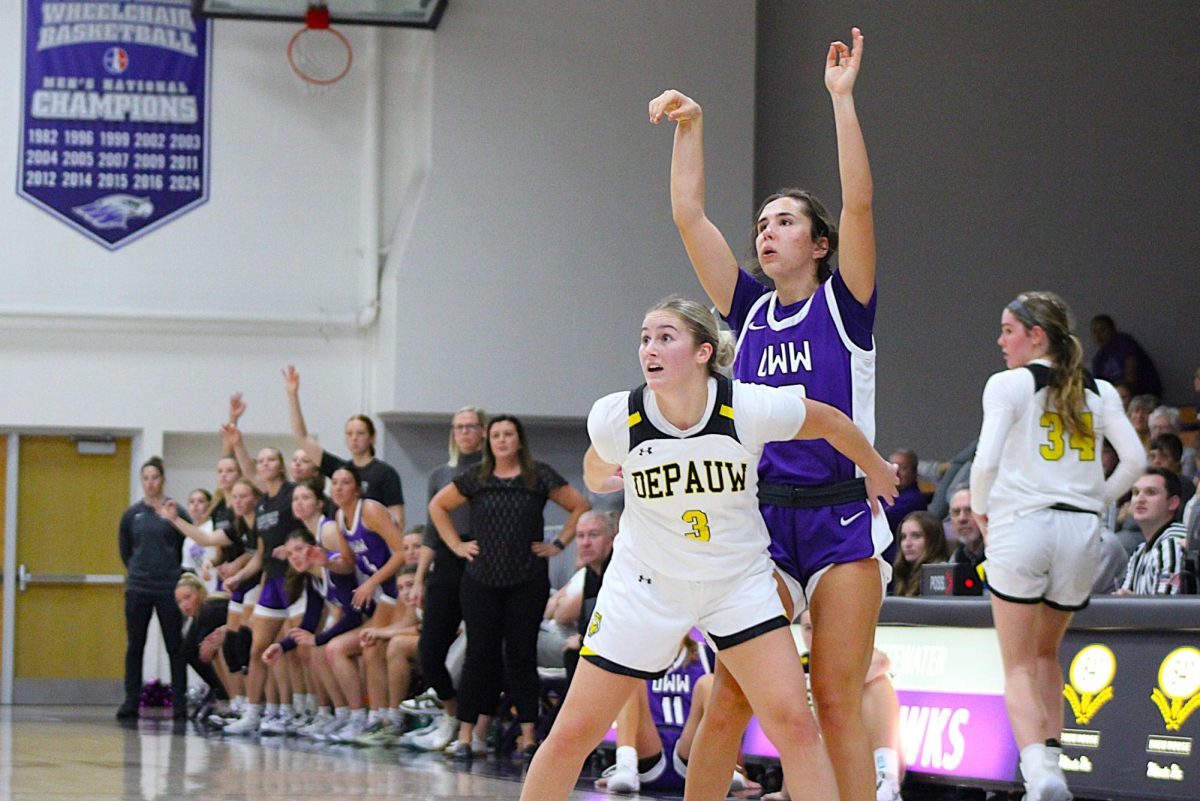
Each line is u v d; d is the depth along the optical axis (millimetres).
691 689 11945
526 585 13883
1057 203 24828
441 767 13188
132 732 18391
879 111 25703
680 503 5949
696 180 6980
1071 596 9227
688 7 25016
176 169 25406
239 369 25453
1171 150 24328
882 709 10570
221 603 21406
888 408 25234
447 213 24203
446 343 24109
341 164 25812
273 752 15086
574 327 24438
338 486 17219
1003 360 24969
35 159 25109
